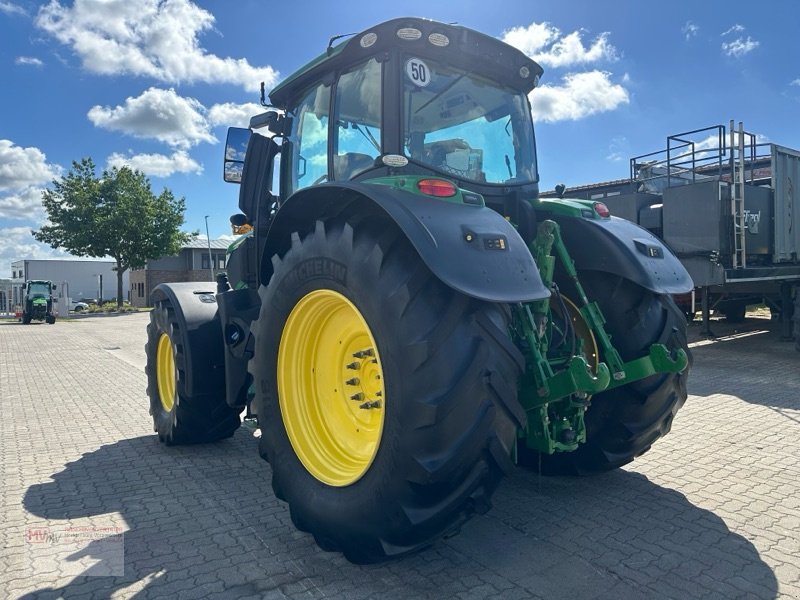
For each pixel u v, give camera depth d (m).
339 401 3.20
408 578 2.80
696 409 5.88
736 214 8.12
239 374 4.25
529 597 2.62
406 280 2.51
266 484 4.17
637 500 3.66
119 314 34.78
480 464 2.47
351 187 2.75
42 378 9.25
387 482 2.53
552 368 3.34
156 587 2.75
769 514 3.42
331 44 3.45
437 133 3.37
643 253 3.54
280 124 4.14
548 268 3.25
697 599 2.57
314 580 2.80
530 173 3.98
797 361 8.45
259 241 4.29
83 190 36.53
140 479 4.30
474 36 3.35
